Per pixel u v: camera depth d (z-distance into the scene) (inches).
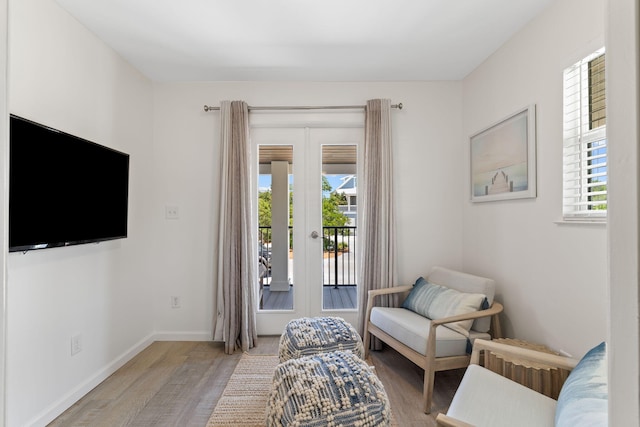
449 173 123.7
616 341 14.4
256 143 126.8
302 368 61.2
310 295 127.2
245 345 113.0
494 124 101.0
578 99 74.2
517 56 91.7
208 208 122.4
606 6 14.8
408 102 123.8
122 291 103.4
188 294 123.0
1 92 17.8
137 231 112.0
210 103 123.0
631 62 13.5
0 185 17.6
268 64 109.8
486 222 107.6
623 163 14.0
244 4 79.3
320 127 127.0
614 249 14.5
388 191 118.4
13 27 66.2
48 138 70.2
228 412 78.1
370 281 118.3
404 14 83.7
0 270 17.5
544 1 78.6
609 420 14.6
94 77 90.6
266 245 127.4
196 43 96.5
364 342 110.3
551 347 79.7
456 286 101.4
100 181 88.0
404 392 87.4
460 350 81.4
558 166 77.4
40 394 72.5
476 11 82.5
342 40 95.7
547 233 81.0
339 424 51.5
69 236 76.5
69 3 77.6
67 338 80.4
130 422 74.8
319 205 127.3
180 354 110.7
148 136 118.9
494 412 51.9
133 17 83.6
